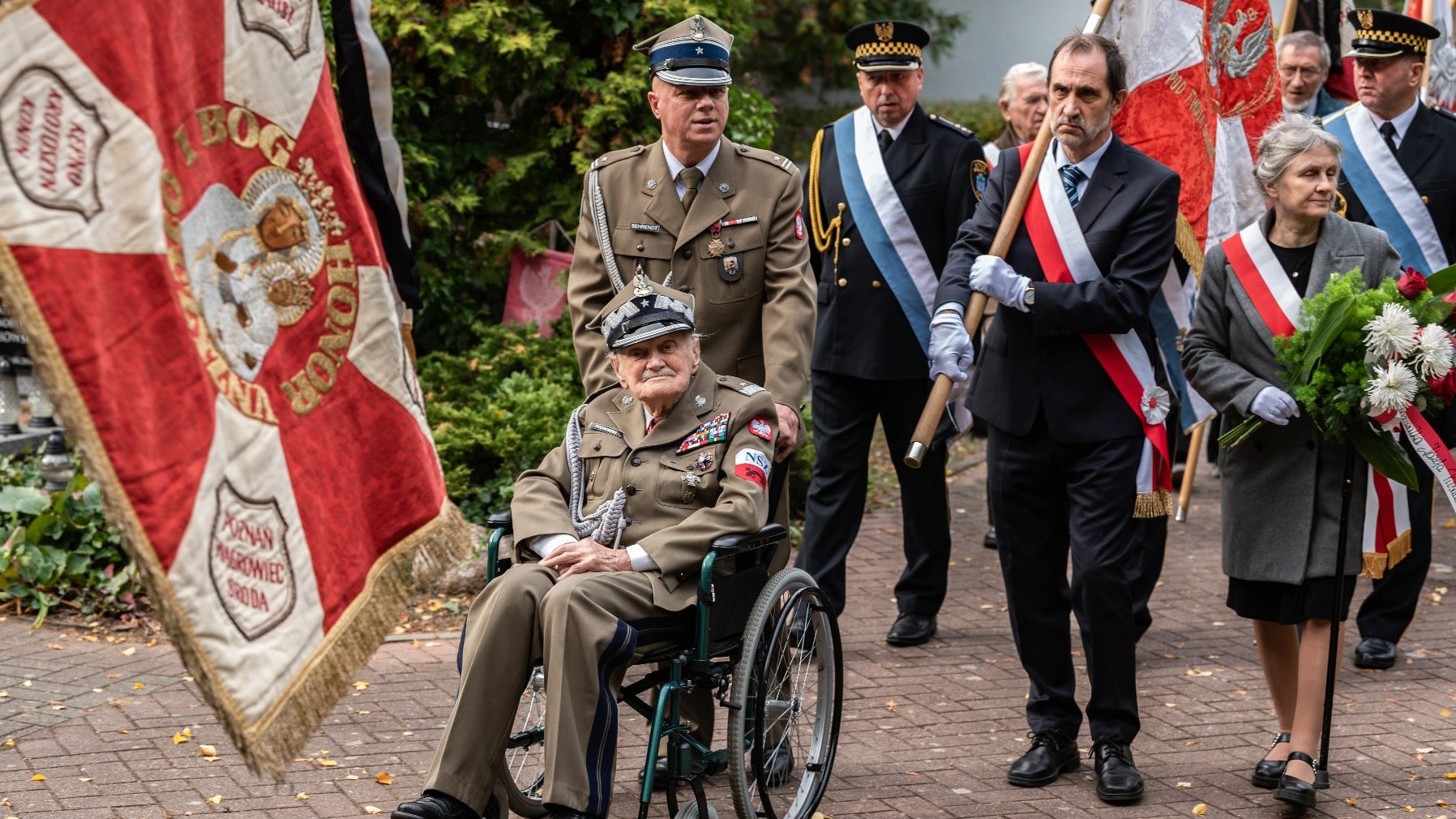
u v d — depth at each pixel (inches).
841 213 455.8
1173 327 436.1
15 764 343.9
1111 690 342.3
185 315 163.2
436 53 663.1
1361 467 338.3
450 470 563.5
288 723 171.5
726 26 709.9
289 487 179.2
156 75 163.0
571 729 264.7
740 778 286.0
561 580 274.4
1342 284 320.8
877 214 450.0
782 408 324.5
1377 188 462.0
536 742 292.7
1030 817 327.6
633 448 305.0
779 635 303.1
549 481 308.2
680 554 283.1
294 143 189.0
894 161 454.3
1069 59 342.3
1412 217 459.5
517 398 587.8
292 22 190.1
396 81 663.8
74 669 415.5
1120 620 340.8
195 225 168.1
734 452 299.4
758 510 290.5
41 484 530.0
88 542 482.6
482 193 692.1
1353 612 494.6
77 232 150.1
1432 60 546.0
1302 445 339.9
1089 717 349.1
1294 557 337.7
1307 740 333.7
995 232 362.9
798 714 326.0
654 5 677.3
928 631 465.1
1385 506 349.4
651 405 305.6
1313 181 335.9
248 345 176.1
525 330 667.4
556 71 674.8
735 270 339.6
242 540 168.7
